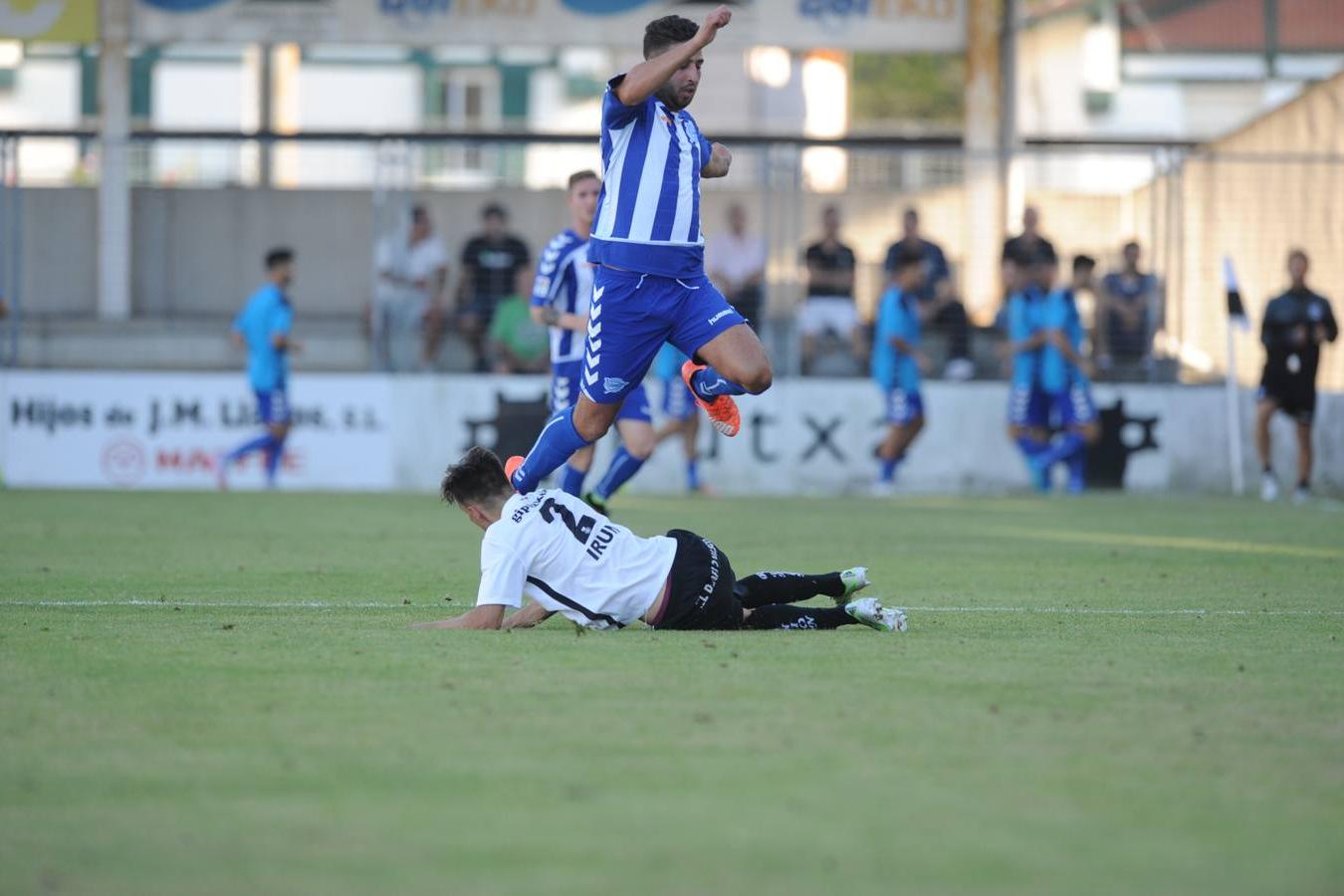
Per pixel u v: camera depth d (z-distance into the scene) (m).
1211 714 17.55
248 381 66.25
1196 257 69.31
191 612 26.06
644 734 16.22
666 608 22.59
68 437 66.62
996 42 76.50
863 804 13.70
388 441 67.12
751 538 44.16
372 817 13.29
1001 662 20.88
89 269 74.81
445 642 21.88
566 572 22.62
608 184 26.08
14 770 14.77
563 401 39.97
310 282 75.69
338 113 127.44
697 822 13.16
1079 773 14.82
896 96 157.75
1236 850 12.55
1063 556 39.12
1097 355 68.81
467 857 12.25
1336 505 60.81
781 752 15.50
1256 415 65.50
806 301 68.69
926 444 68.19
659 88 25.45
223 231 75.12
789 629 23.34
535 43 76.12
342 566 34.56
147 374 66.62
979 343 69.50
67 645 21.91
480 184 84.94
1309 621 26.30
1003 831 12.96
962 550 40.72
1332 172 68.94
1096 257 71.38
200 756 15.30
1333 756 15.57
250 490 64.69
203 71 129.75
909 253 68.06
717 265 70.31
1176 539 44.84
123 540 41.16
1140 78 113.31
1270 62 102.69
